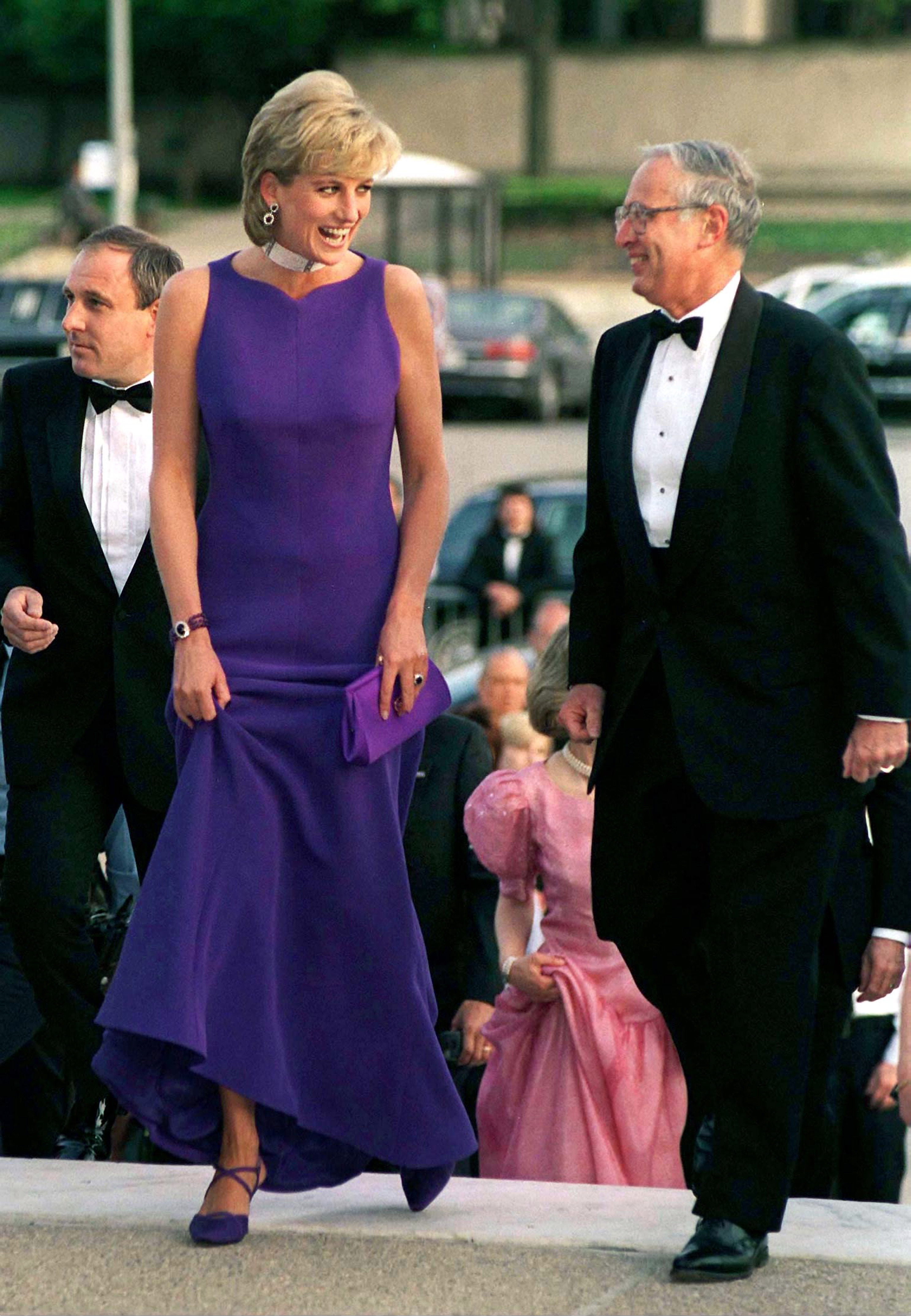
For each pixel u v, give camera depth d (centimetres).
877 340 9550
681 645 1413
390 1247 1423
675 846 1485
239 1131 1425
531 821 1852
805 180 16062
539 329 9975
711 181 1390
